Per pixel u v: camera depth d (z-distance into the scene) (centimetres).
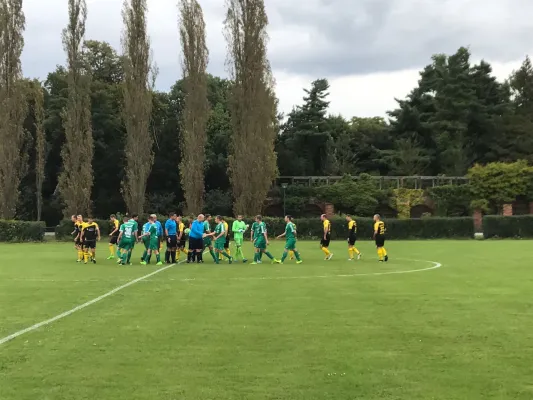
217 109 6462
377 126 7750
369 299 1191
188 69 4947
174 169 6588
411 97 7725
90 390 587
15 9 4750
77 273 1792
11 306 1119
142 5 4891
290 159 6931
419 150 7044
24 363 691
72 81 4844
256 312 1030
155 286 1434
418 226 4631
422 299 1190
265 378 624
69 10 4856
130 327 899
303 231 4600
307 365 675
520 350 744
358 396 564
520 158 7100
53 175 6300
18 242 4228
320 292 1305
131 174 4847
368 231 4600
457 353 729
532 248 3177
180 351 743
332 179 6334
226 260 2344
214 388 590
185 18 4953
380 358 705
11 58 4716
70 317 991
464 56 7456
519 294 1264
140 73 4884
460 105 7188
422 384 602
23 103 4809
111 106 6294
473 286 1412
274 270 1870
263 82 4922
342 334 842
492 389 585
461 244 3709
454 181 6316
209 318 972
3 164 4659
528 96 8256
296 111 7188
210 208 5972
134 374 642
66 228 4478
